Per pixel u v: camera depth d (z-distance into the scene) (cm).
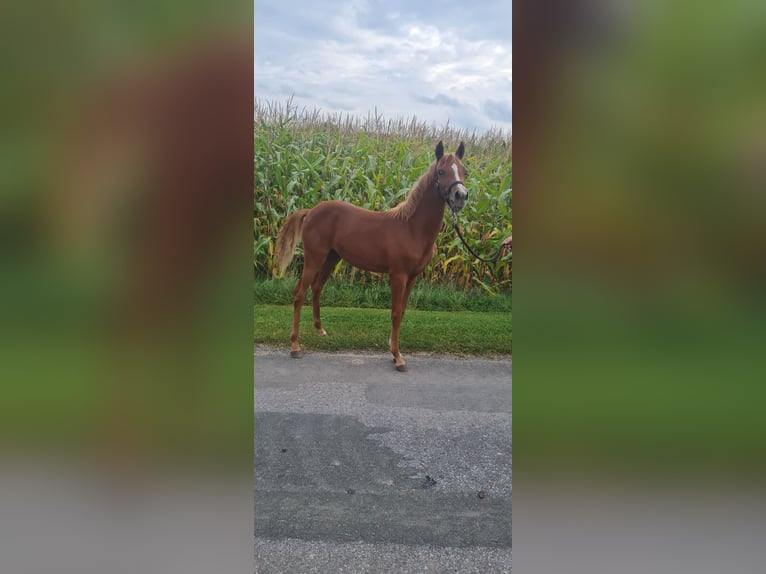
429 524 197
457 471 220
